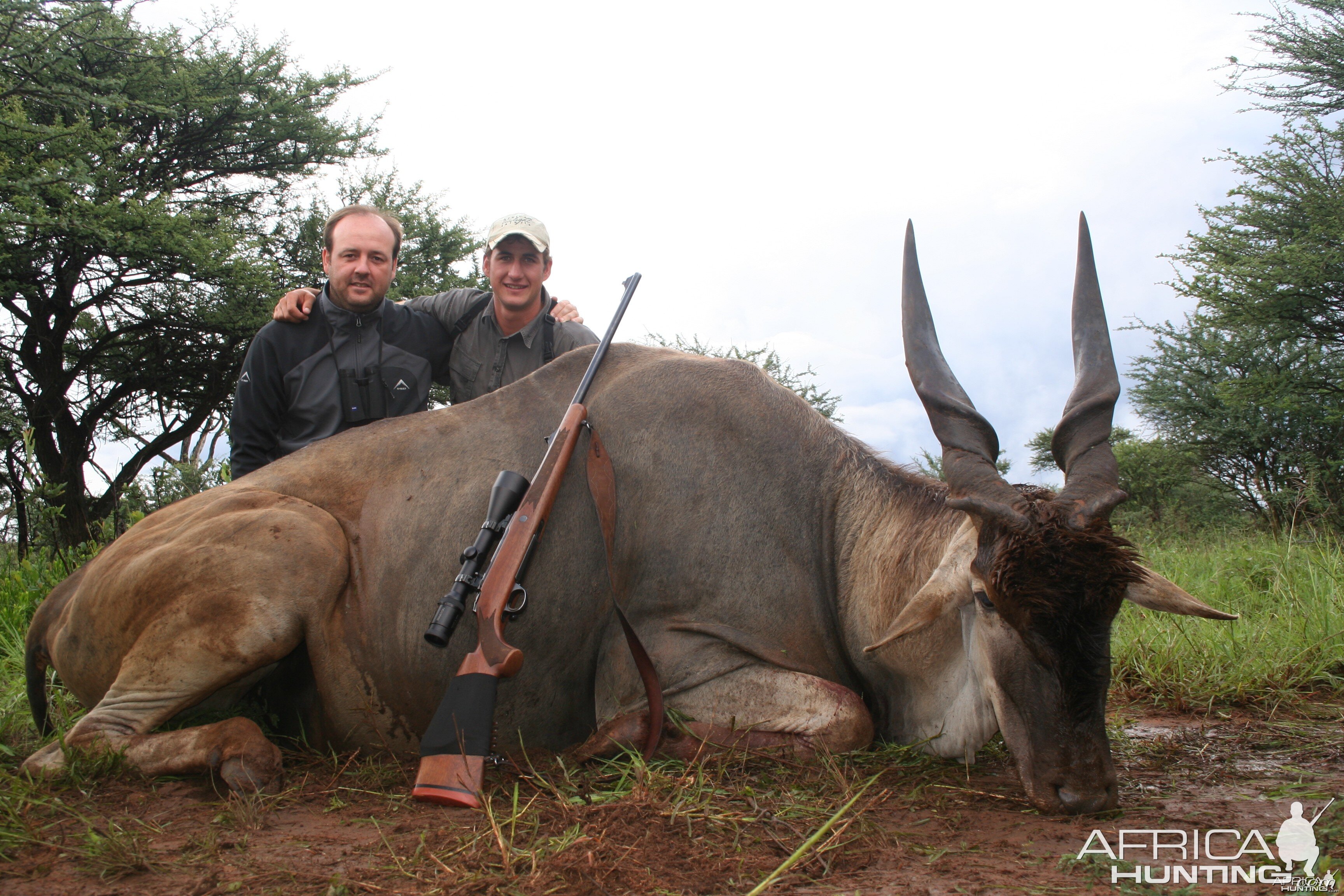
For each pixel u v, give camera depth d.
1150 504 14.84
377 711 3.53
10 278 15.95
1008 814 2.82
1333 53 13.61
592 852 2.37
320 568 3.43
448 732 2.94
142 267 16.42
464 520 3.57
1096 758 2.78
